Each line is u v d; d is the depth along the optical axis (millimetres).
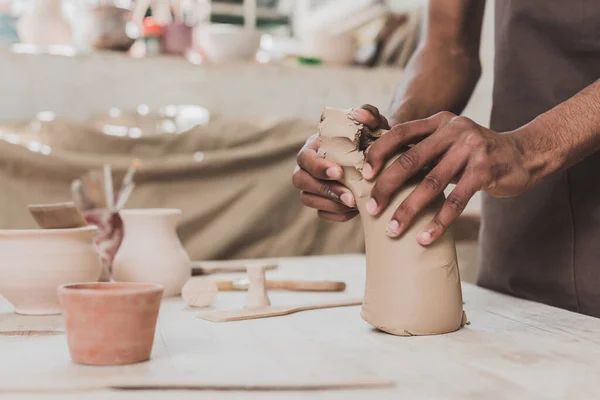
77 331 791
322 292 1357
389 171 924
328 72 3492
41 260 1120
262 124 2850
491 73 3020
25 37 3154
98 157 2605
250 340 919
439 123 942
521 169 929
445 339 923
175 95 3287
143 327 799
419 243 934
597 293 1207
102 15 3178
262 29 3961
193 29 3408
